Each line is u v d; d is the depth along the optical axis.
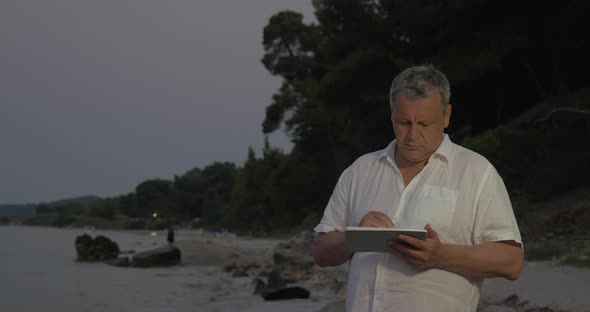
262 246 46.00
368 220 2.16
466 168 2.23
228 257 32.31
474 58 23.92
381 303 2.17
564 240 14.33
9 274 22.33
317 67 50.03
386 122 28.47
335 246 2.39
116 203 196.50
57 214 194.25
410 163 2.34
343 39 28.48
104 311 12.23
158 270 24.59
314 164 48.66
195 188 158.00
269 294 11.67
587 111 17.52
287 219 60.22
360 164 2.48
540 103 24.44
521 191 18.77
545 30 23.84
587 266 10.72
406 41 27.59
